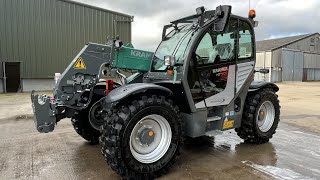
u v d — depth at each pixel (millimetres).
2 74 13461
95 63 3701
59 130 5484
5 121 6402
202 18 3607
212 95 3723
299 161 3666
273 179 3094
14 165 3568
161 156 3209
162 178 3150
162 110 3180
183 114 3641
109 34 16094
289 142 4590
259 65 27859
